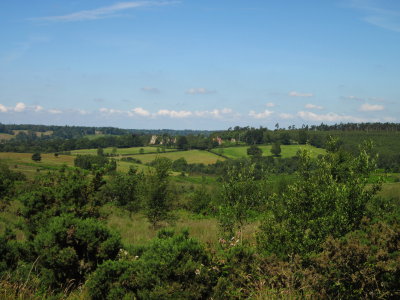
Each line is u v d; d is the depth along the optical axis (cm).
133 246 677
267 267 572
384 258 458
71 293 562
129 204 2038
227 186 1055
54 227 606
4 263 609
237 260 584
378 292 448
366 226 649
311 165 825
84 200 948
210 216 2106
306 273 507
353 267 465
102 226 640
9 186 2134
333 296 486
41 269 604
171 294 484
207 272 522
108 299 520
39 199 870
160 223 1741
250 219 1045
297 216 687
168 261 508
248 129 15312
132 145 15800
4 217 1481
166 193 1689
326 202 674
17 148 13638
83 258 623
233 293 521
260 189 1041
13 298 527
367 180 763
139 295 507
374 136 10362
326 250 500
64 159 11369
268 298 505
